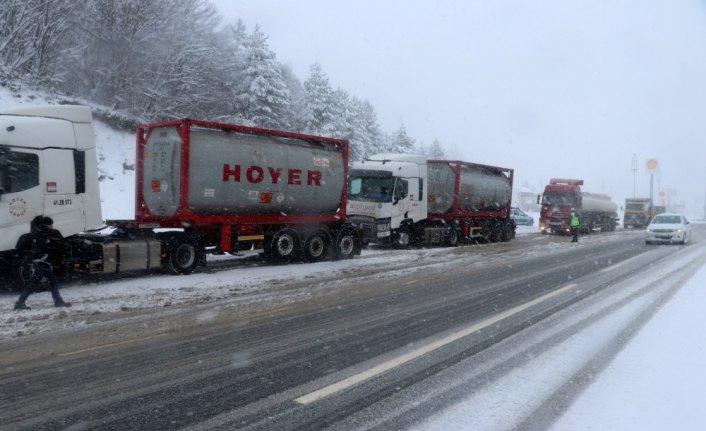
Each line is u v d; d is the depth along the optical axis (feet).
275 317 26.18
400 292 33.88
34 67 87.51
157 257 37.50
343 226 52.49
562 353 20.25
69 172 33.19
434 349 20.74
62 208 32.81
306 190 47.88
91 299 29.96
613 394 15.70
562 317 26.94
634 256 60.85
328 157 49.98
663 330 23.76
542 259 56.24
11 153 30.53
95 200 34.68
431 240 67.67
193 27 105.29
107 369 17.81
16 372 17.40
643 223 160.15
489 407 14.82
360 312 27.61
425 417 14.12
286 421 13.79
